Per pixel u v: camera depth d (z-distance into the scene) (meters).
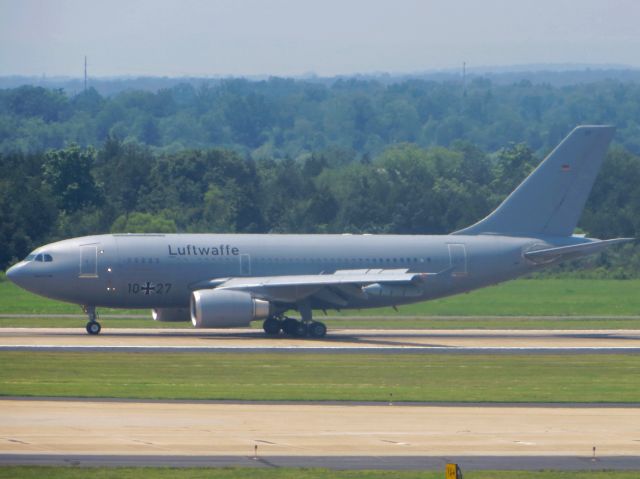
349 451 128.38
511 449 130.75
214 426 140.50
